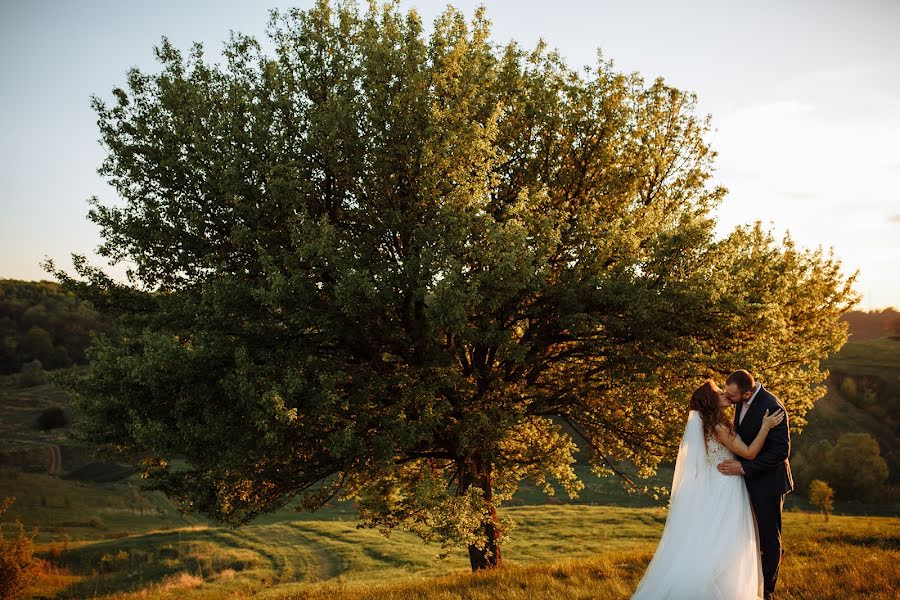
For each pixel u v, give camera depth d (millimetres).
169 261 14320
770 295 13531
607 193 16031
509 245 11867
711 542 6160
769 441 6324
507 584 10883
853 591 7688
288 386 11195
